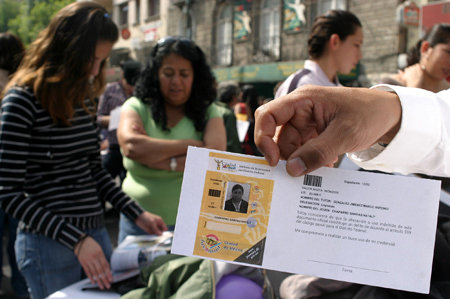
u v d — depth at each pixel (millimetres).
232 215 551
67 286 1436
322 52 1816
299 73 1796
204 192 556
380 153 604
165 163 1812
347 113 531
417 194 525
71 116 1377
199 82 1932
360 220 533
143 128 1903
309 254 538
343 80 10125
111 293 1311
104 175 1709
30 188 1369
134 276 1392
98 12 1425
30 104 1294
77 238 1292
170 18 16375
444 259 1043
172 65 1813
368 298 1019
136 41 18078
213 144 1882
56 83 1309
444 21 4848
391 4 9211
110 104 3994
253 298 1090
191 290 1069
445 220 1173
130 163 1899
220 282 1123
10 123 1253
